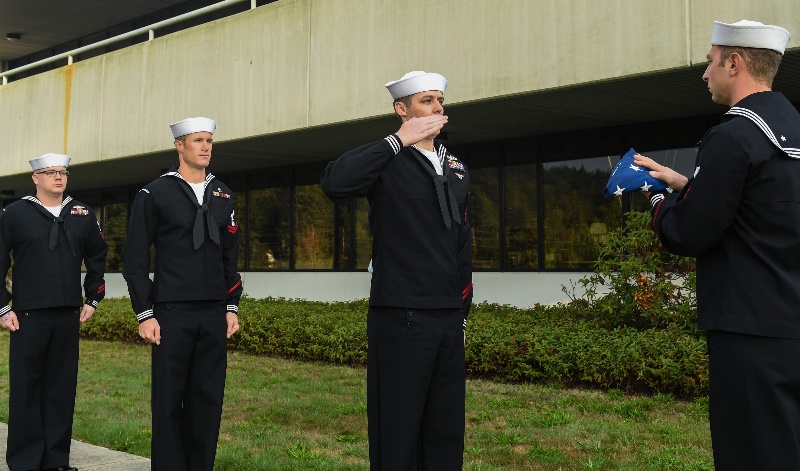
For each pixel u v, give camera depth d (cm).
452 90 916
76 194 1931
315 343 983
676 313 785
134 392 808
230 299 454
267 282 1495
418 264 340
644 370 703
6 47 2014
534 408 674
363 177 329
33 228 504
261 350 1050
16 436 489
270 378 857
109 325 1248
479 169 1191
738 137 260
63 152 1464
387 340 342
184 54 1248
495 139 1159
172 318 424
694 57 731
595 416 639
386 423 342
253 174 1546
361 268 1350
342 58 1033
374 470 349
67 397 509
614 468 493
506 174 1160
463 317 358
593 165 1070
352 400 733
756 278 261
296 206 1464
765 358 256
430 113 352
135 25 1788
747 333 259
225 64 1188
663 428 587
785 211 259
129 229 431
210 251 437
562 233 1095
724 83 282
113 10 1725
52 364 506
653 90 836
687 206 268
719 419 267
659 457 507
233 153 1316
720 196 259
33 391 496
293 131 1100
